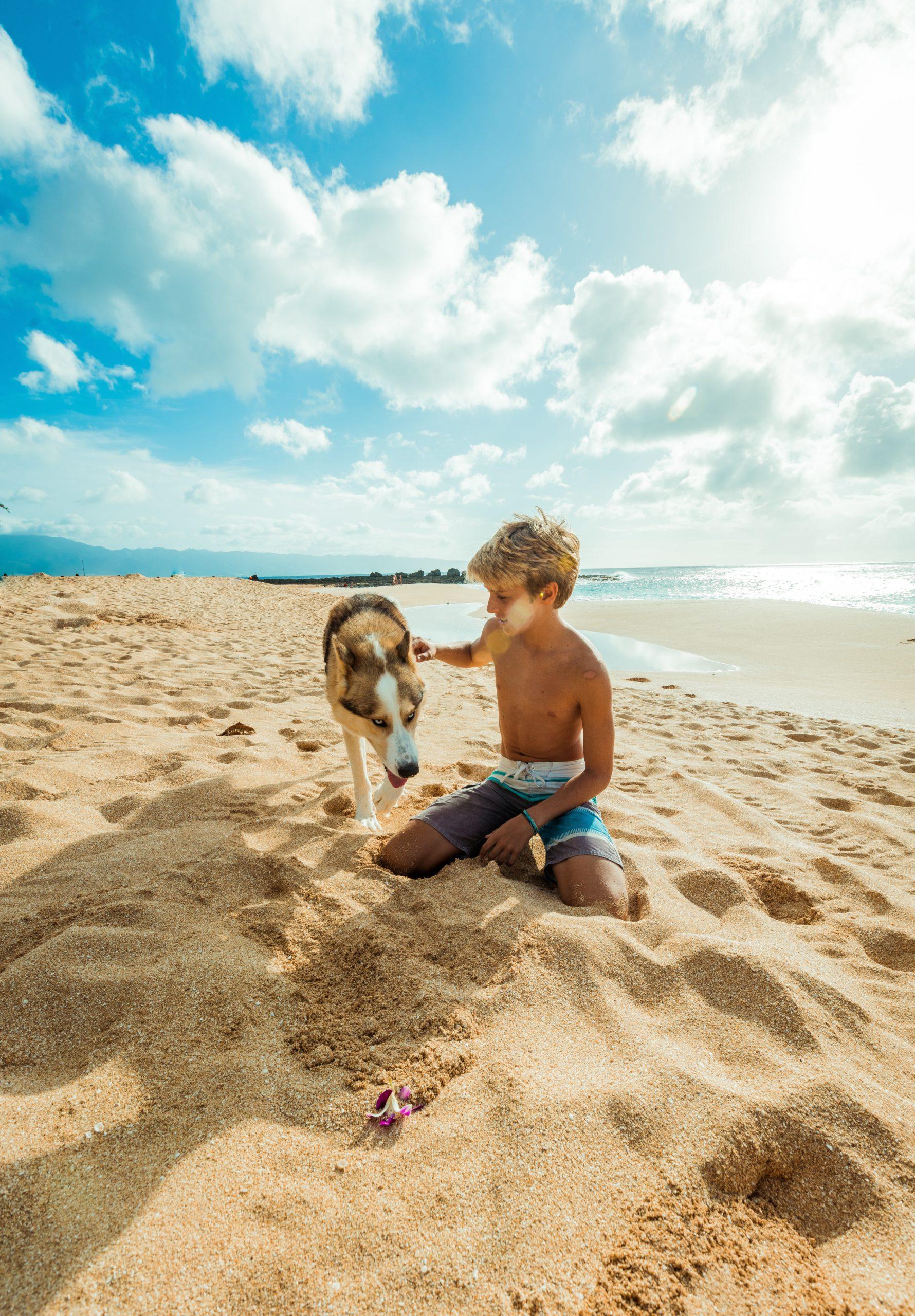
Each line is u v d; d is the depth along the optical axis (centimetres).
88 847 254
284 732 475
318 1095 138
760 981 176
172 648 848
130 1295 94
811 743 570
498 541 254
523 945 190
